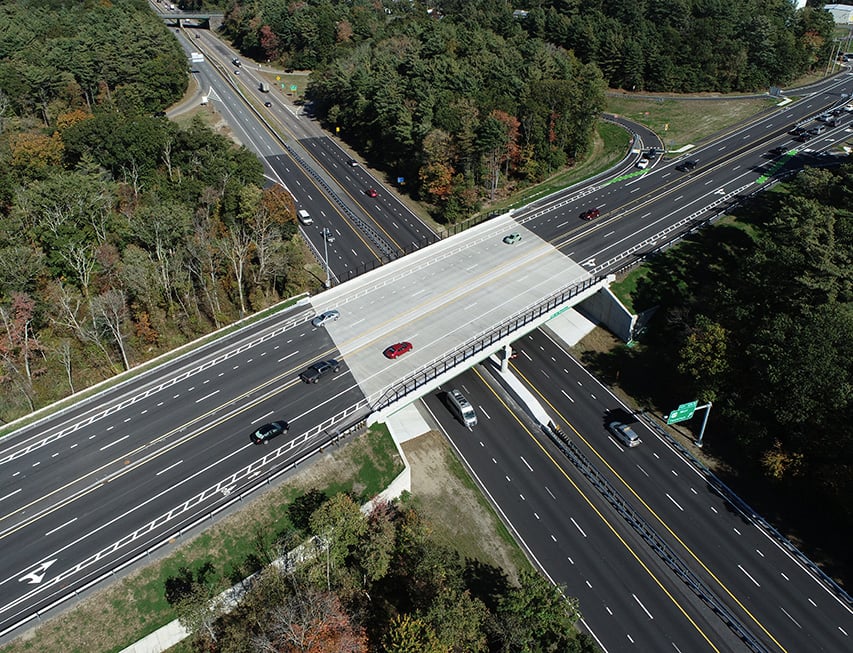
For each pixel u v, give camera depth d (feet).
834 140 446.60
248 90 627.87
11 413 260.21
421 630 161.99
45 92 482.69
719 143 465.06
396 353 261.24
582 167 452.76
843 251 255.91
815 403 219.00
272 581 180.65
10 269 276.00
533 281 311.27
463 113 405.59
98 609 179.83
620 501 231.30
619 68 581.94
